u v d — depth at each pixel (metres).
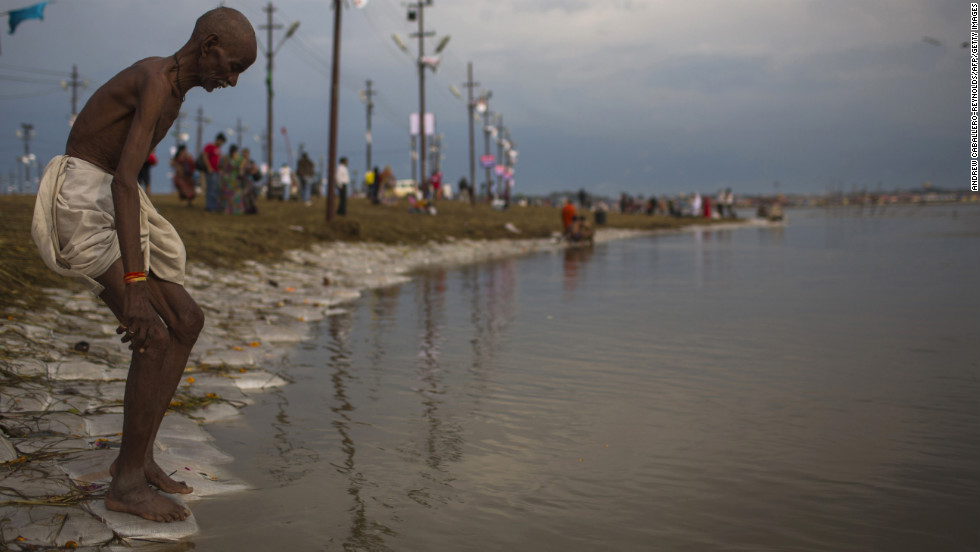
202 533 3.30
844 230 44.34
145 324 3.05
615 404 5.57
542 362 7.04
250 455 4.38
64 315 6.99
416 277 15.41
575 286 13.79
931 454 4.45
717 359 7.18
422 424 5.04
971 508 3.67
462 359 7.17
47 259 3.15
